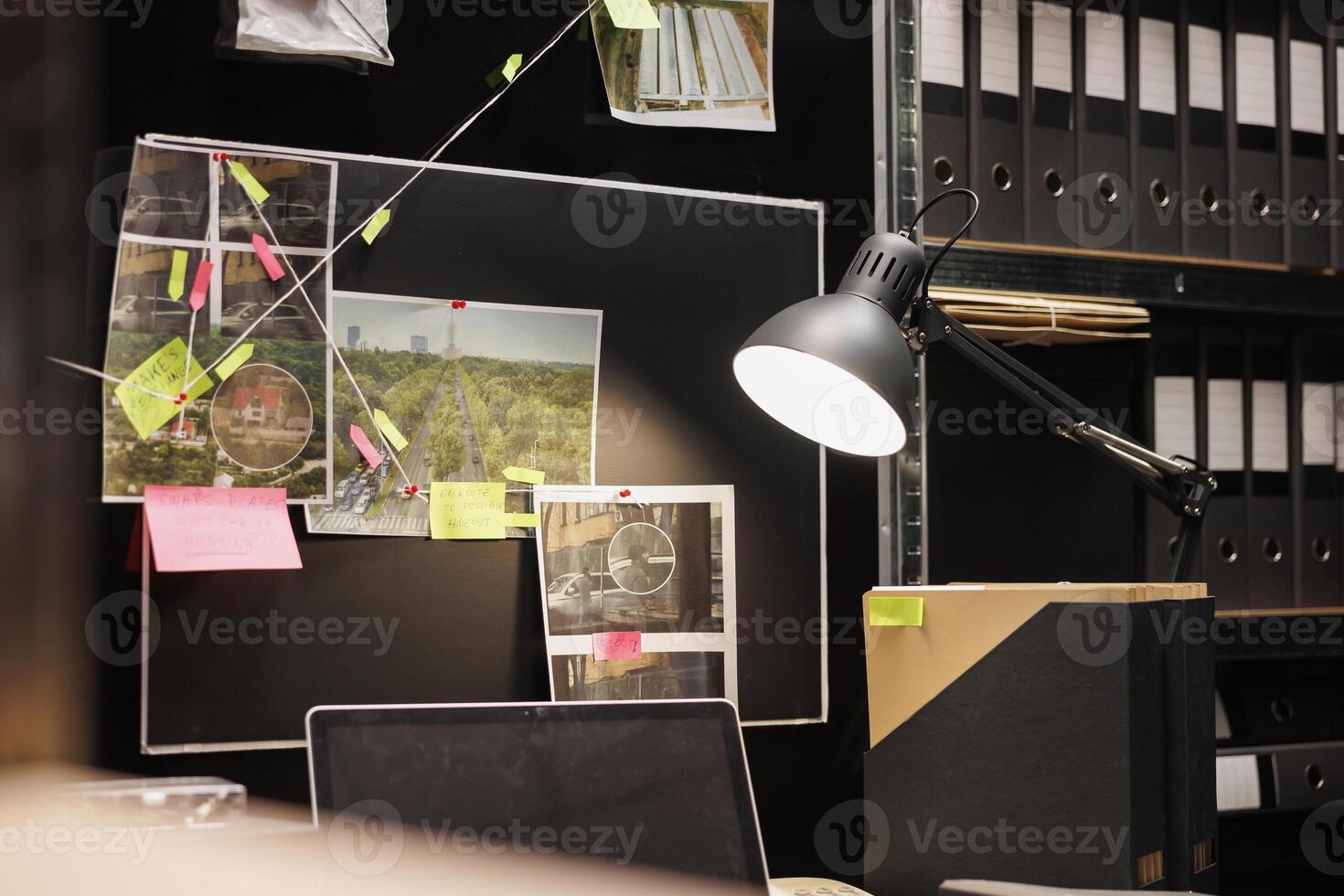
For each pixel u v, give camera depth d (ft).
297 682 4.50
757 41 5.34
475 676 4.75
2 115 4.27
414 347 4.71
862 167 5.48
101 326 4.34
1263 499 5.56
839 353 3.95
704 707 3.96
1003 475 5.37
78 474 4.30
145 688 4.32
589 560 4.89
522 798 3.72
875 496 5.45
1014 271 5.14
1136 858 3.93
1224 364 5.60
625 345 5.04
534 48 5.02
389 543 4.64
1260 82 5.50
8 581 4.21
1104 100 5.28
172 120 4.49
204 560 4.34
